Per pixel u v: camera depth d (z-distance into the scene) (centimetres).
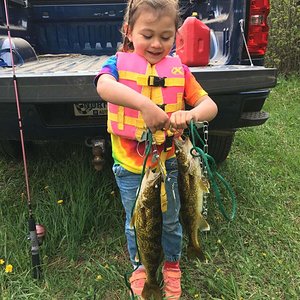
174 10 179
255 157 410
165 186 185
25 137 264
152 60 187
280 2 769
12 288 230
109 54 509
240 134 462
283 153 414
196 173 173
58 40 501
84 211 283
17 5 440
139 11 177
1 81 234
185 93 197
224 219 299
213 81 243
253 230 288
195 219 179
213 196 327
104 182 331
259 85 248
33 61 359
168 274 223
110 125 196
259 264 251
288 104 601
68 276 243
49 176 357
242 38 312
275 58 780
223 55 333
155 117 164
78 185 317
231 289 228
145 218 181
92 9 485
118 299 227
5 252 252
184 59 268
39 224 266
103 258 261
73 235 267
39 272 238
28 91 235
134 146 195
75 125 258
